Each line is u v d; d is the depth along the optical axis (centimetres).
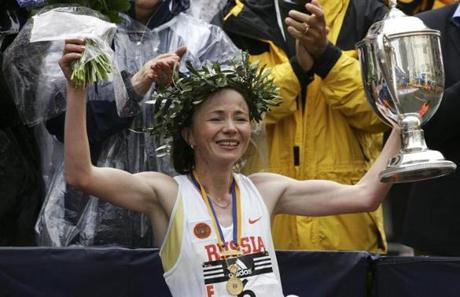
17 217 1134
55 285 966
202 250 884
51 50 1136
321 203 977
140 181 920
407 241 1173
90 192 889
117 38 1194
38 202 1166
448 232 1142
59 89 1128
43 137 1198
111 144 1159
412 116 948
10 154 1129
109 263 988
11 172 1127
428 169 876
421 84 948
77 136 873
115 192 902
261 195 961
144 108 1161
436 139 1159
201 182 940
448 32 1207
